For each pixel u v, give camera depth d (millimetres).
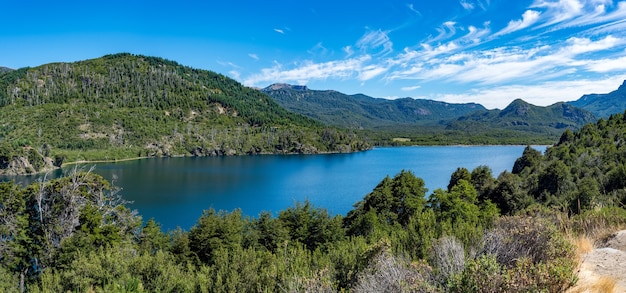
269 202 85688
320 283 8305
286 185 107312
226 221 39281
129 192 96812
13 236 32094
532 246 7160
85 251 28672
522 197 51469
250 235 40438
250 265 12875
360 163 164750
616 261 7152
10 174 116812
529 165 91188
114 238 34344
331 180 116000
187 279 16359
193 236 37188
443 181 106750
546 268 5625
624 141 79375
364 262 9141
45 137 181875
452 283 5664
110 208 40656
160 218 71625
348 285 8727
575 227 11234
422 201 49562
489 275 5387
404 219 48781
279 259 13172
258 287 11344
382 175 125875
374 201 49875
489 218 12891
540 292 5133
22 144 136375
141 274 16531
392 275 6855
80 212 34969
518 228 7914
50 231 33844
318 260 12477
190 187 104125
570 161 71875
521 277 5324
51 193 35781
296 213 44844
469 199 45500
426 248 10797
